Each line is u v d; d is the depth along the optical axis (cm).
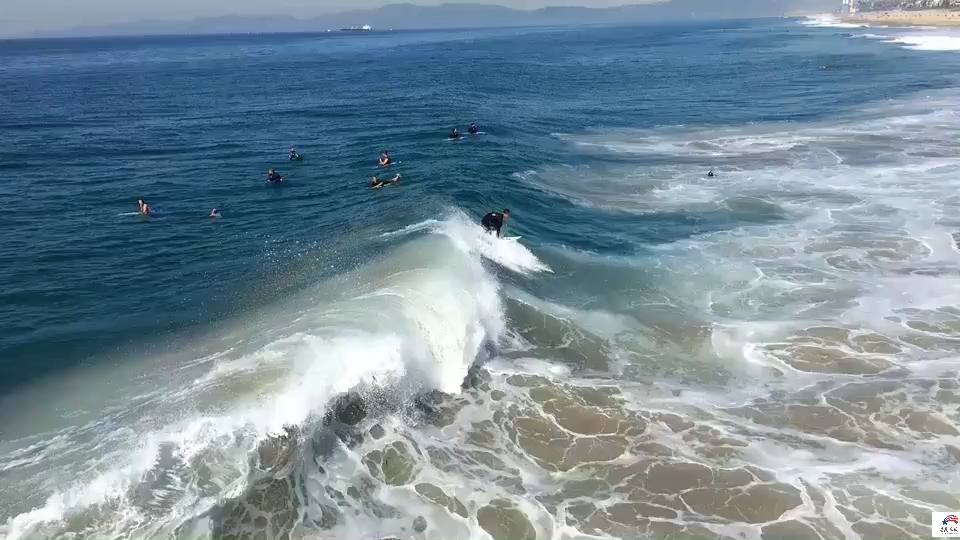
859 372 1140
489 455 923
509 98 5112
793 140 3095
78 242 1853
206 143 3394
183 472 829
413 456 913
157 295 1475
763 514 814
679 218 1998
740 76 6159
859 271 1574
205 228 1972
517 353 1217
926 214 1947
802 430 981
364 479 862
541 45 14700
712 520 805
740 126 3575
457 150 3009
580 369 1166
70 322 1341
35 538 725
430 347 1121
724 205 2114
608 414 1026
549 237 1825
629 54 10344
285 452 873
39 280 1577
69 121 4206
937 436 962
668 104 4547
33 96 5772
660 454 927
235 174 2678
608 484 868
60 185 2494
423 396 1052
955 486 856
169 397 992
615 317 1365
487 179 2375
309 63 10431
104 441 895
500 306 1359
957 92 4319
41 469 841
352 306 1214
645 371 1159
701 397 1075
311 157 3006
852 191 2211
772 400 1062
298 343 1085
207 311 1370
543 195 2222
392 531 780
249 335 1203
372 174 2584
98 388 1070
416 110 4475
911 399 1054
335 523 788
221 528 760
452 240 1582
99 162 2930
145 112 4638
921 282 1498
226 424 898
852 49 8900
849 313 1361
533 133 3506
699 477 880
